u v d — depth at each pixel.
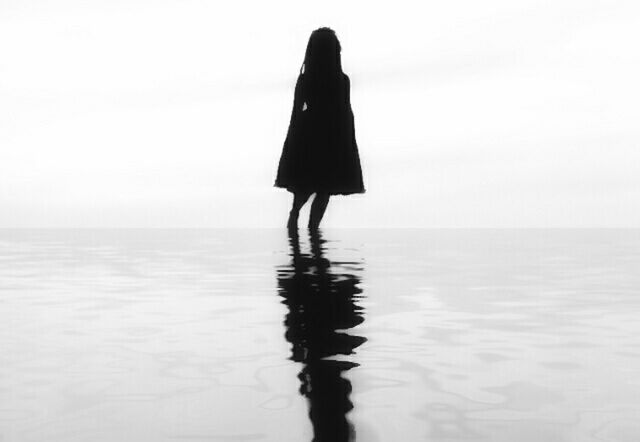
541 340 1.75
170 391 1.30
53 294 2.51
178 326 1.91
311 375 1.41
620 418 1.16
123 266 3.39
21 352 1.61
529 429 1.11
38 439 1.07
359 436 1.08
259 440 1.06
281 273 3.08
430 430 1.10
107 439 1.07
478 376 1.41
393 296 2.44
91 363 1.51
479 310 2.18
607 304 2.30
